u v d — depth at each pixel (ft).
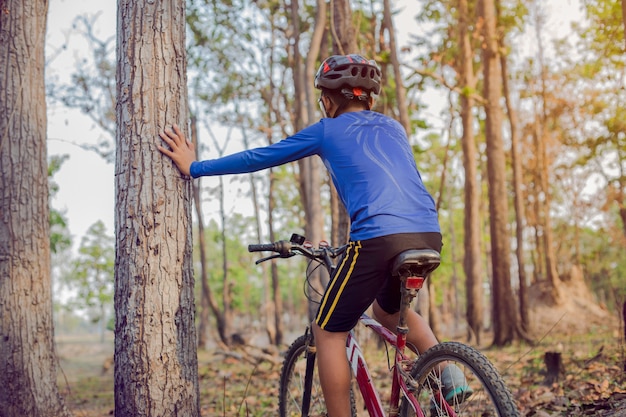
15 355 16.87
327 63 10.03
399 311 10.05
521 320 52.60
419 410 9.19
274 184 85.10
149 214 11.06
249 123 73.97
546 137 83.56
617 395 15.52
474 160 55.26
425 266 8.57
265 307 82.69
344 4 22.39
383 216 8.71
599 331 51.83
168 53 11.55
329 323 9.32
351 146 9.30
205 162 10.65
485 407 12.04
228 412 22.98
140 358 10.85
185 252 11.36
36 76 18.30
